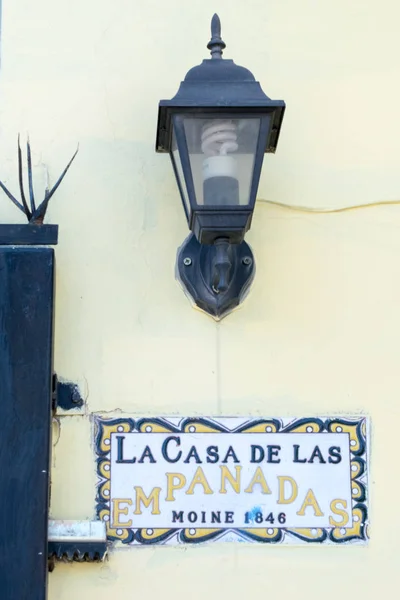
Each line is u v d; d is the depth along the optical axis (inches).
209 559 142.1
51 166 156.2
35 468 136.5
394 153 159.0
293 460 145.4
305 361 149.9
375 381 149.5
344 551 143.1
